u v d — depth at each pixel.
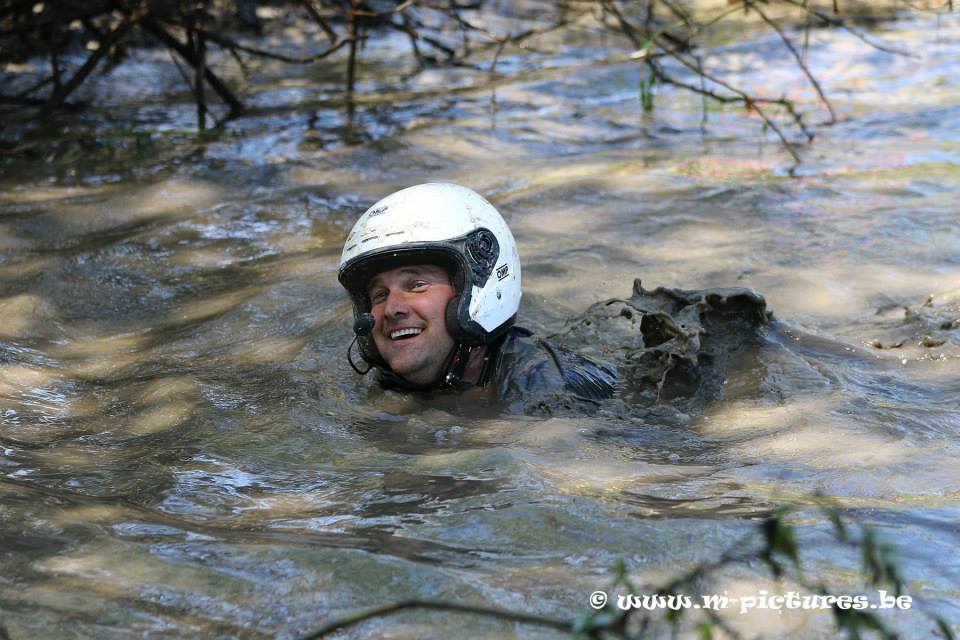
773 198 7.96
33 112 11.22
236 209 8.09
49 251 7.24
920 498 3.78
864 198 7.88
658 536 3.42
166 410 4.83
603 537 3.44
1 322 5.93
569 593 3.10
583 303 6.17
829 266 6.63
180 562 3.34
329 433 4.56
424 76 12.89
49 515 3.69
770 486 3.93
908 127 9.90
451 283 5.06
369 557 3.31
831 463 4.14
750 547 3.34
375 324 5.06
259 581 3.22
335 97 11.92
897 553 3.29
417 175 8.94
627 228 7.43
